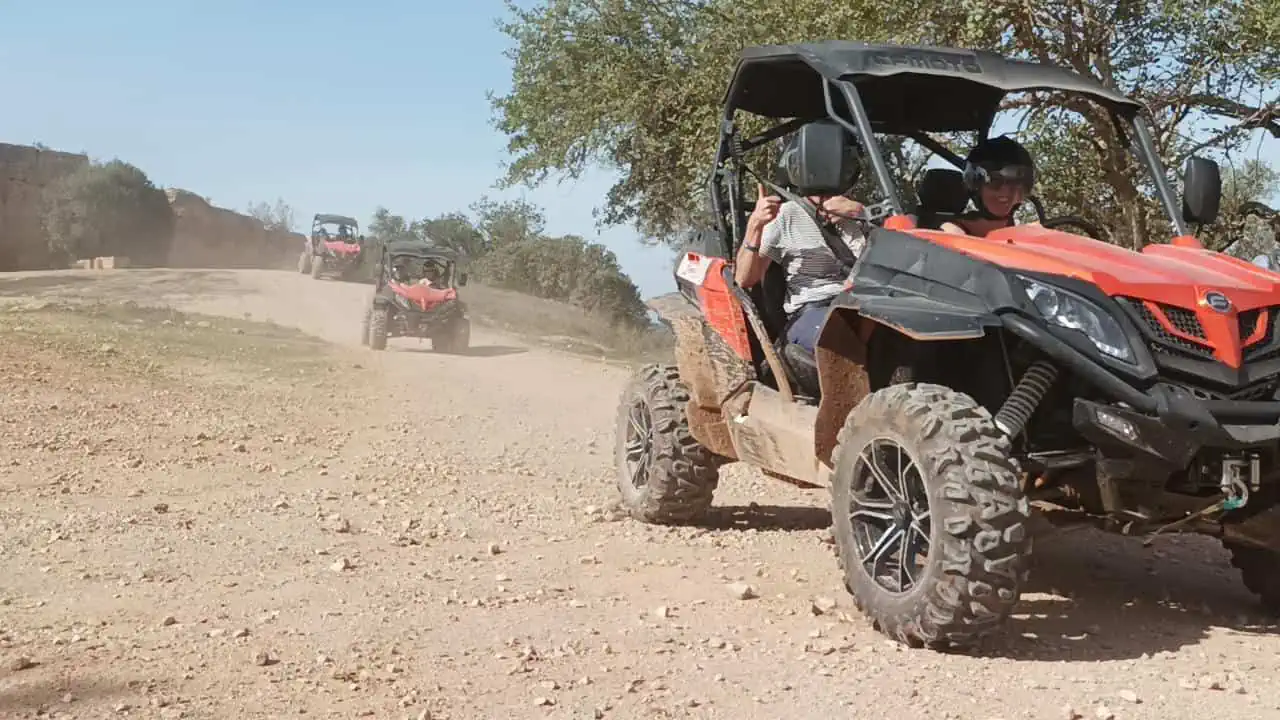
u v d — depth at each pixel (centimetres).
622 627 480
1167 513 460
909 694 401
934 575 437
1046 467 461
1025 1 1222
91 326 2006
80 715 378
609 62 1883
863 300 485
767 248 593
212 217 7725
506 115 2059
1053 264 460
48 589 546
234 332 2162
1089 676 422
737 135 657
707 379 633
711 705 391
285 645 454
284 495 800
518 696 398
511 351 2305
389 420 1220
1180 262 499
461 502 777
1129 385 436
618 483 741
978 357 508
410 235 6097
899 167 664
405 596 531
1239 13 1183
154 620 491
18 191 6475
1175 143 1238
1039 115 1110
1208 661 443
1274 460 450
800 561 608
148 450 983
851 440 484
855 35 1323
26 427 1069
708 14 1705
